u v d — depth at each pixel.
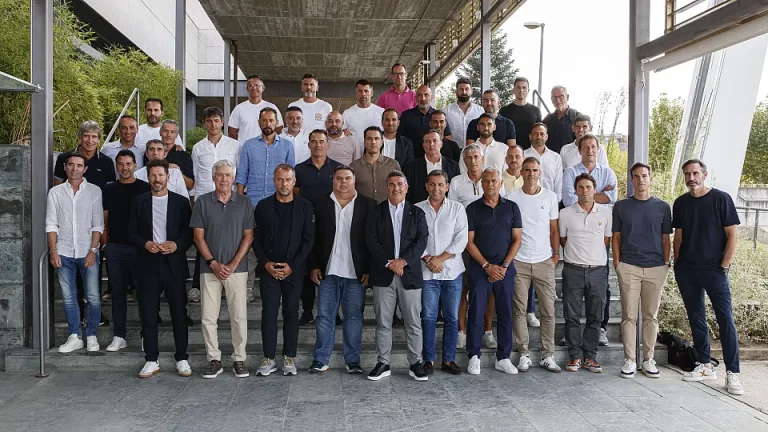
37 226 5.59
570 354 5.46
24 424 4.07
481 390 4.86
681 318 6.27
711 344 6.09
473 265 5.35
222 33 12.67
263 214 5.16
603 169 6.28
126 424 4.07
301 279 5.20
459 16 11.52
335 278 5.23
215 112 6.17
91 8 13.53
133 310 6.07
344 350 5.32
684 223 5.15
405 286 5.05
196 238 5.11
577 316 5.45
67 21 8.70
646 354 5.34
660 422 4.16
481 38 9.70
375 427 4.03
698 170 5.03
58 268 5.43
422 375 5.10
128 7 16.23
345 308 5.26
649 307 5.34
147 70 11.55
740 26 4.50
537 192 5.50
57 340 5.80
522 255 5.43
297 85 17.73
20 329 5.60
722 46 4.70
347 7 10.95
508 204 5.33
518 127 7.17
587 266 5.39
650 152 9.29
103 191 5.52
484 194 5.38
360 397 4.66
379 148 5.80
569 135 7.00
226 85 13.11
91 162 5.93
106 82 10.95
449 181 5.91
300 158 6.50
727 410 4.42
